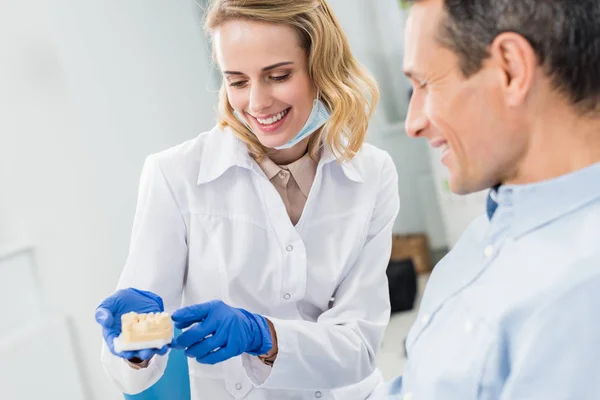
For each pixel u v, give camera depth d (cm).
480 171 81
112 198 290
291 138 138
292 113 136
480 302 83
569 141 77
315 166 152
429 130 84
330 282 150
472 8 75
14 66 272
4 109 275
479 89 77
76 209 281
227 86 138
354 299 150
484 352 79
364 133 149
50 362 272
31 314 280
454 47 77
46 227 282
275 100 134
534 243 79
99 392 291
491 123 78
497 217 86
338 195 153
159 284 143
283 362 134
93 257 285
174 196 147
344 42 143
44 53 275
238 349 125
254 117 137
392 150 464
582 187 78
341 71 144
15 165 279
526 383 71
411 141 462
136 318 120
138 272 142
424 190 467
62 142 279
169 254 145
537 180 81
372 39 452
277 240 147
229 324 124
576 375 68
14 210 282
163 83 337
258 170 146
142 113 318
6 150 278
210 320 123
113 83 302
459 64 78
